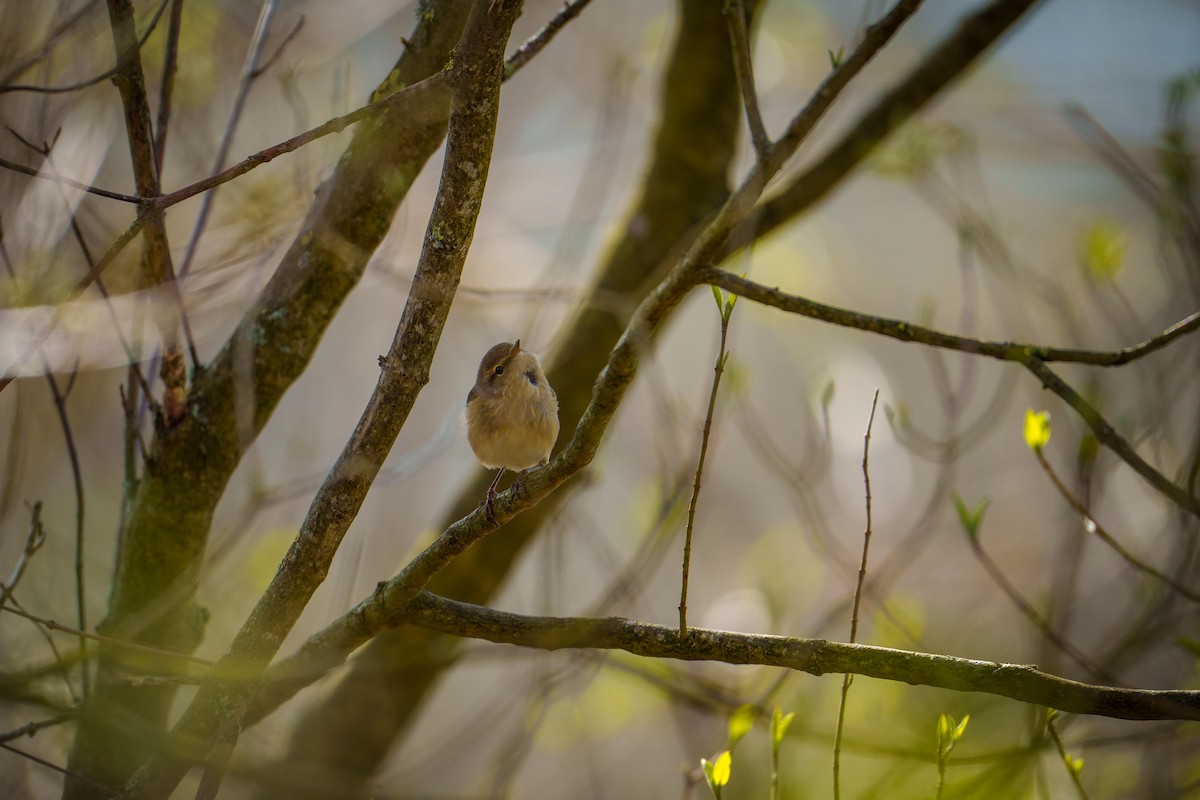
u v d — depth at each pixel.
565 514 11.00
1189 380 10.11
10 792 9.24
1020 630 14.22
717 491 20.38
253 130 11.42
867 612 9.93
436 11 6.85
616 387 5.39
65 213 8.26
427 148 7.09
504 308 14.73
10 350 6.48
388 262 9.16
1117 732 10.63
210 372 7.23
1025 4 10.37
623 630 5.81
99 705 6.86
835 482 18.02
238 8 11.27
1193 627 9.78
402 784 10.93
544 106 17.83
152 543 7.17
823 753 10.49
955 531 18.05
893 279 21.47
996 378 20.14
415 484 18.38
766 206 9.96
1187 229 9.23
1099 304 10.63
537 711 10.12
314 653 6.37
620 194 15.36
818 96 5.59
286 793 8.25
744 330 21.20
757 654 5.54
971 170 15.90
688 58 10.61
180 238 10.58
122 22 6.05
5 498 7.80
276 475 16.53
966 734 9.54
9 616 10.84
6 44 8.30
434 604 6.17
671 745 16.64
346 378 18.55
